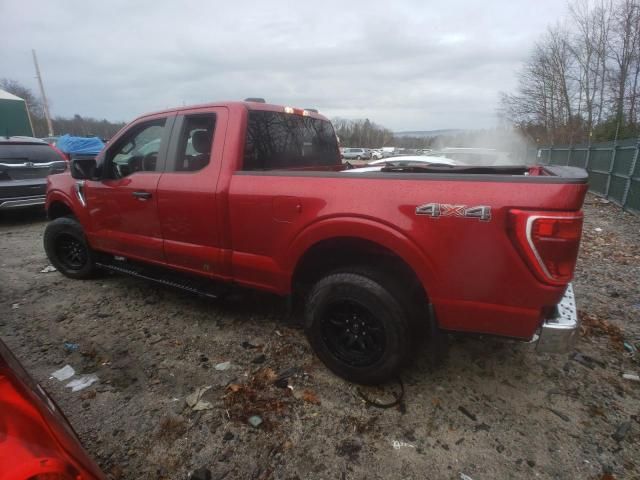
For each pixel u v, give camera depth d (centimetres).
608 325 358
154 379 282
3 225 800
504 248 210
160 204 340
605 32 2780
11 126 2416
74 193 422
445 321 236
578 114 3189
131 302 409
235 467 209
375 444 224
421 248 229
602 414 247
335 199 254
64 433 123
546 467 208
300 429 235
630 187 992
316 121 410
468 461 212
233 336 340
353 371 267
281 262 286
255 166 323
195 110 329
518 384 276
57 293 434
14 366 132
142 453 218
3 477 100
